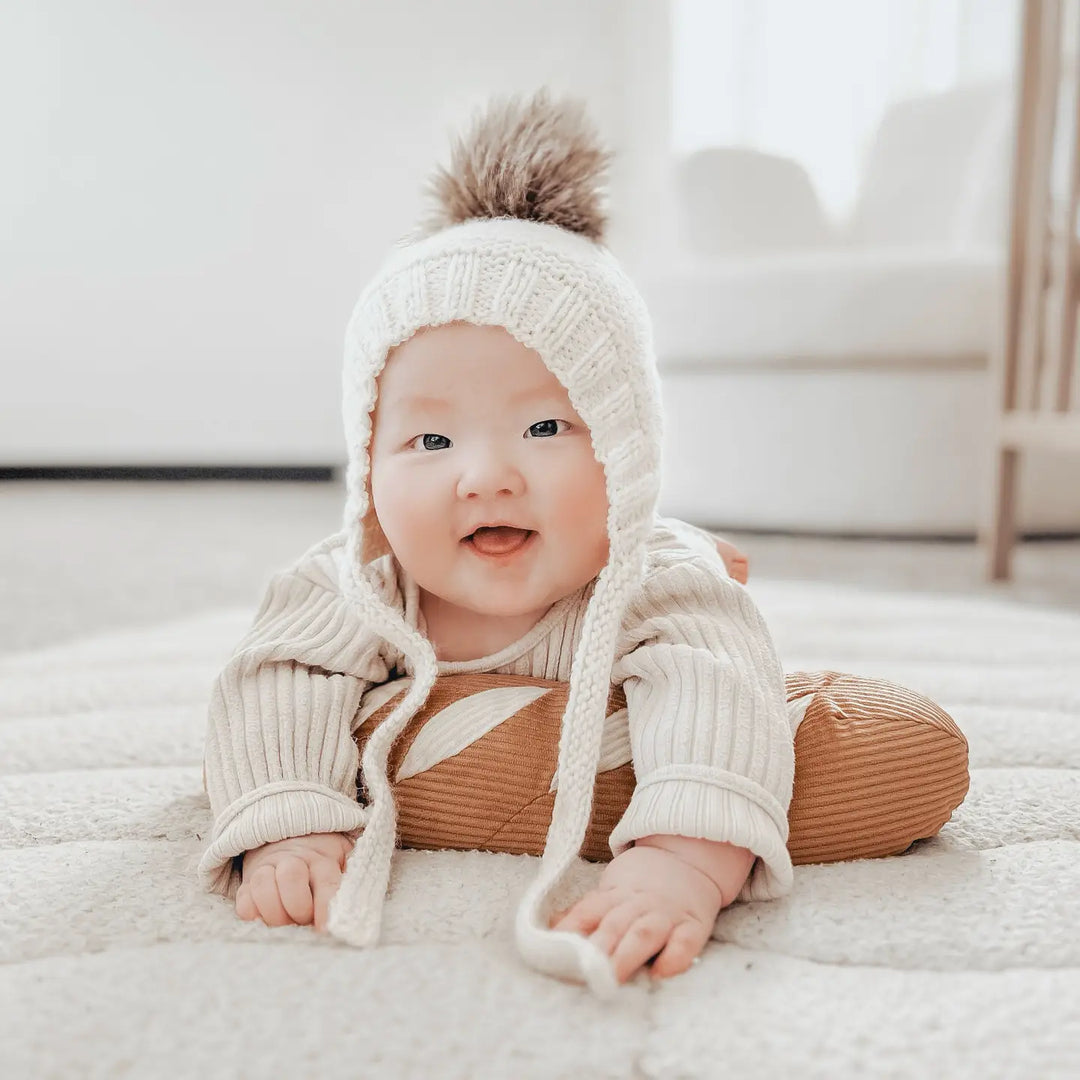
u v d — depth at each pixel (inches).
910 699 26.7
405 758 26.1
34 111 135.3
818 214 103.1
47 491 129.7
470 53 139.9
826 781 24.7
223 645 49.0
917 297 81.9
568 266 25.2
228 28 136.5
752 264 86.5
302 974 19.9
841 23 133.9
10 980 20.0
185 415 142.9
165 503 117.2
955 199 101.3
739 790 22.1
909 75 130.9
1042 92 66.7
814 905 22.5
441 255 25.4
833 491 86.3
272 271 141.1
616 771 25.4
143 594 64.8
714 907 21.4
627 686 26.0
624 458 25.3
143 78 136.1
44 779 30.7
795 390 86.1
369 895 22.2
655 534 29.5
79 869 24.5
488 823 25.6
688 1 140.1
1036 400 67.9
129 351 140.9
